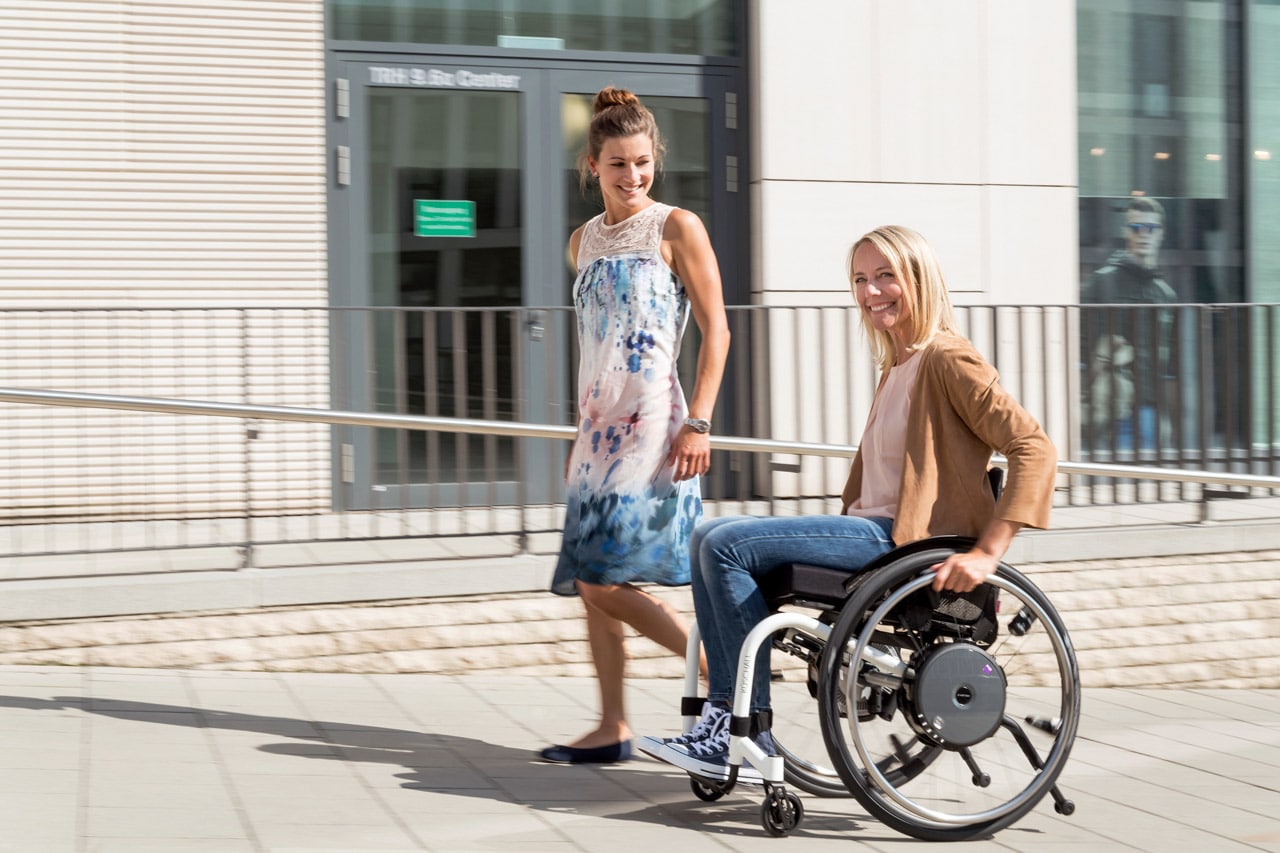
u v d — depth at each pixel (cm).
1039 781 350
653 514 387
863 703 346
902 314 347
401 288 673
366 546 536
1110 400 631
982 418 333
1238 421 640
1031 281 737
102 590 486
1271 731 512
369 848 316
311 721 440
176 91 635
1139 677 598
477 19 680
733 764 340
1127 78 775
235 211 645
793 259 699
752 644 335
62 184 623
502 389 564
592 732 411
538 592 529
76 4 621
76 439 583
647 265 384
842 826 352
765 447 541
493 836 331
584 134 696
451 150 679
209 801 347
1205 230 790
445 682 508
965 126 722
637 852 323
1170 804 396
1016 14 729
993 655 357
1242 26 791
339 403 566
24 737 401
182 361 594
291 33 648
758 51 696
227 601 496
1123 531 596
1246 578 611
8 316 594
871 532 343
